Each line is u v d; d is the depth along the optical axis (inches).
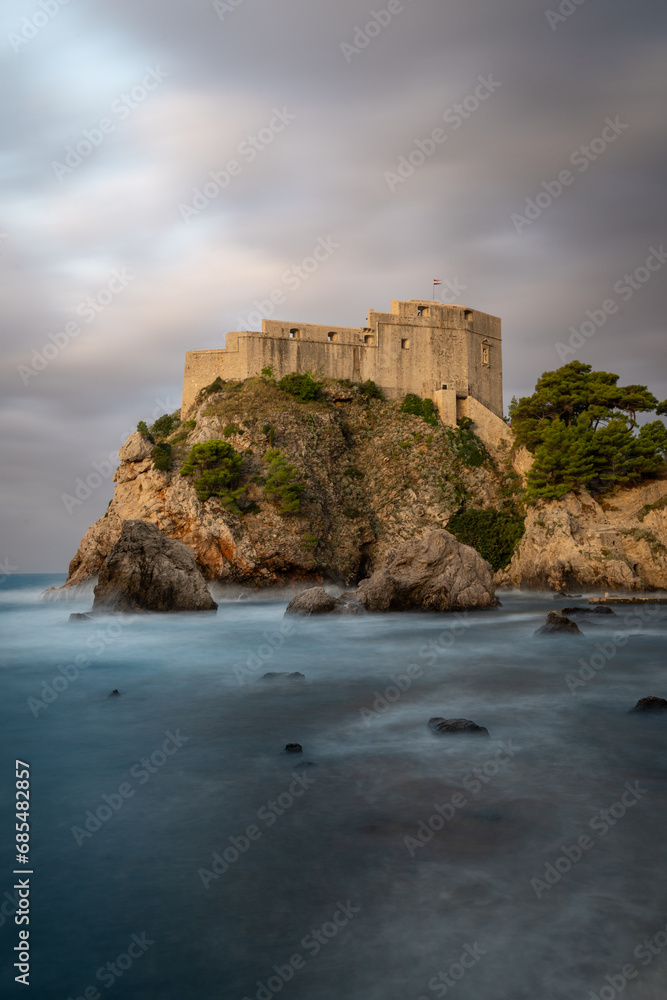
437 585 1553.9
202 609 1572.3
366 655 959.6
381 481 3149.6
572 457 2591.0
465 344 3595.0
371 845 325.1
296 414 3068.4
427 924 261.0
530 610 1644.9
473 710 597.9
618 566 2347.4
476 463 3189.0
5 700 657.6
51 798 391.2
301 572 2699.3
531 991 224.7
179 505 2613.2
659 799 377.7
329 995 223.1
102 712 603.5
